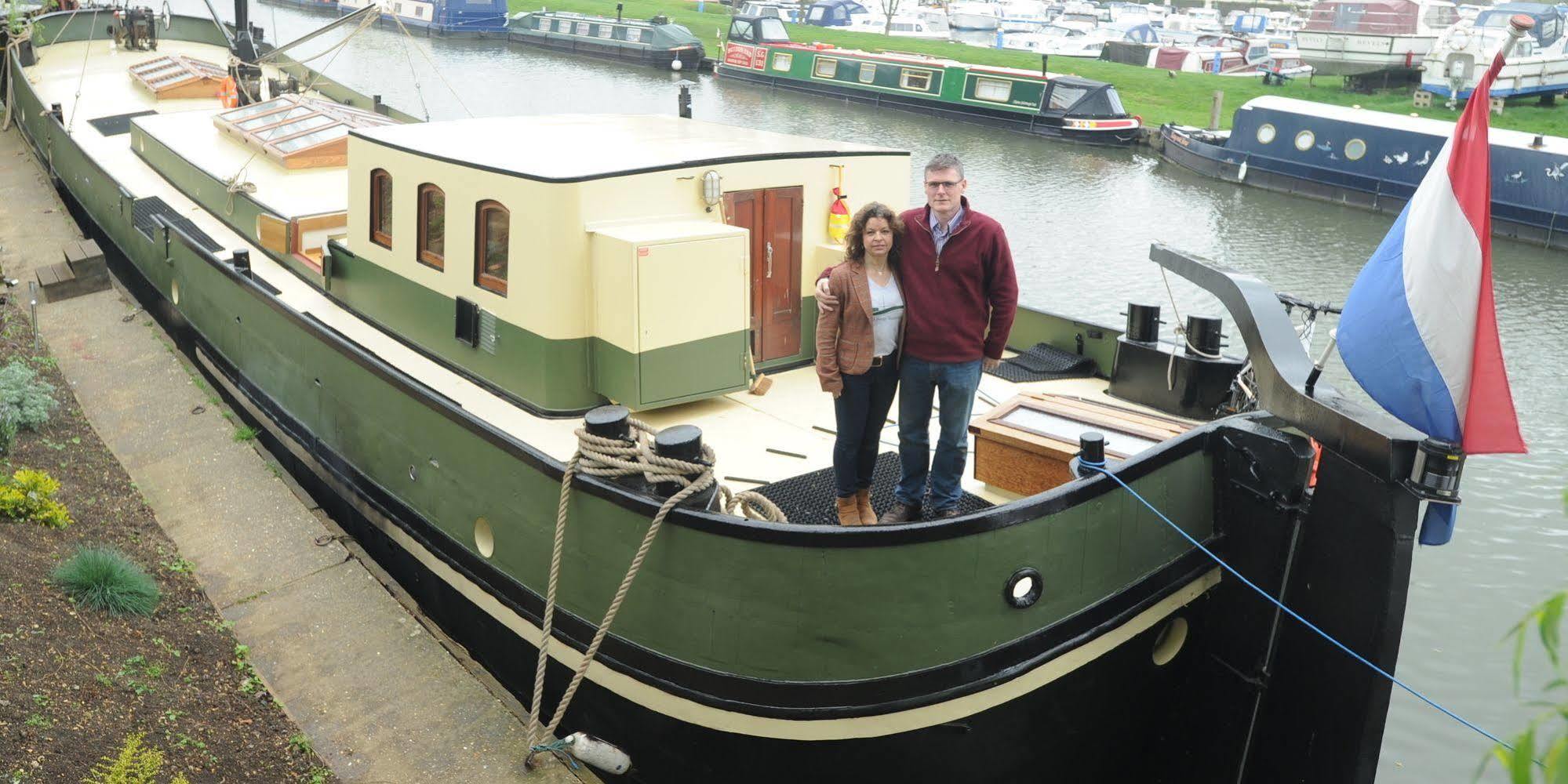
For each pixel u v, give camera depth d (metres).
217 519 8.05
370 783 5.79
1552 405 13.05
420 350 8.17
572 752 5.80
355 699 6.36
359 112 12.61
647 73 33.72
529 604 6.38
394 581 7.90
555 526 5.97
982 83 28.55
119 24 19.47
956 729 5.37
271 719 6.08
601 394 7.07
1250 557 5.86
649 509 5.41
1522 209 20.45
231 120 12.52
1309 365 5.86
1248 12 69.12
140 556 7.35
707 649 5.45
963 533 5.03
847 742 5.36
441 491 6.95
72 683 5.59
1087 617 5.51
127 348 10.79
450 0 35.53
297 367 8.55
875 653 5.18
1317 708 5.70
